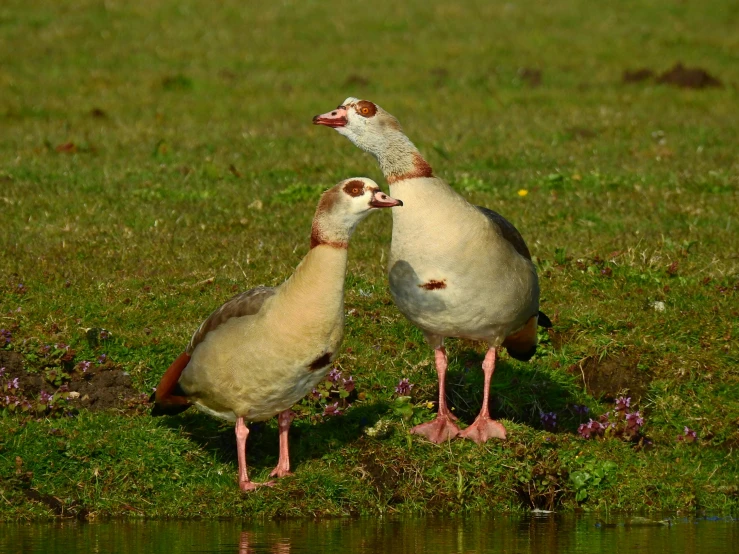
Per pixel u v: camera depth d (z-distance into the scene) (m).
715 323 12.97
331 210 9.22
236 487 10.01
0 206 17.05
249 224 16.66
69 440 10.23
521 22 38.28
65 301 12.66
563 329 12.83
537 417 11.79
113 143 22.67
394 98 28.56
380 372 11.84
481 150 22.25
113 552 8.46
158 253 14.81
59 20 35.16
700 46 35.28
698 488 10.66
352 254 15.12
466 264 10.02
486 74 31.22
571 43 35.34
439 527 9.51
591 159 21.47
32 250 14.69
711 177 19.52
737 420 11.54
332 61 32.66
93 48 32.53
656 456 11.17
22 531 9.14
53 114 25.89
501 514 10.09
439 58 33.22
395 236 10.31
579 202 18.22
